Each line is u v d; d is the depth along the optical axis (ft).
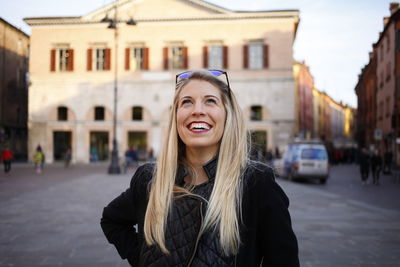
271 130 103.86
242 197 5.01
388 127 106.32
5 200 36.35
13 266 15.98
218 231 4.83
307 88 196.75
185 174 5.44
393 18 95.96
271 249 4.90
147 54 107.34
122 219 6.00
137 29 107.86
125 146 108.17
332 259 17.24
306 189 50.49
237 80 104.83
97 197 38.45
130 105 108.17
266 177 5.14
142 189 5.77
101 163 108.58
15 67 130.21
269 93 104.12
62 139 111.04
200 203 4.99
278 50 104.12
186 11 106.42
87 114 109.29
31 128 110.42
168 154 5.48
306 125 189.88
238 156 5.25
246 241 4.90
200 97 5.42
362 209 32.45
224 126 5.49
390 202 38.42
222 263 4.72
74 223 25.20
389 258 17.40
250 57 105.29
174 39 106.73
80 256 17.52
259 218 5.03
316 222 26.30
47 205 33.17
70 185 50.90
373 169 60.80
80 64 109.40
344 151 167.63
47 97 110.32
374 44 128.98
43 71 110.32
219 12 105.09
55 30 109.91
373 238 21.40
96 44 108.68
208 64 105.29
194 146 5.34
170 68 107.14
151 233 5.14
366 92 161.27
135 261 5.78
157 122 107.04
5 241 20.29
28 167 96.22
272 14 103.09
